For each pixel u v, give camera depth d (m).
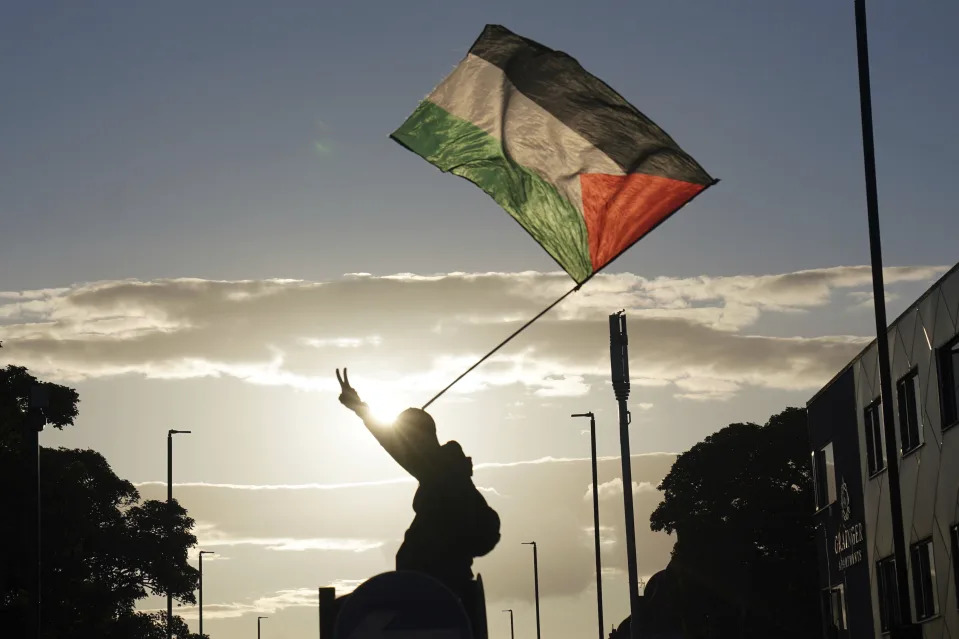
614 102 10.52
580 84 10.49
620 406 29.45
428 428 7.14
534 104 10.50
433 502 7.04
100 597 45.12
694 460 66.44
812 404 44.69
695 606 63.78
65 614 44.44
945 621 30.44
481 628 6.97
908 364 32.44
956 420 29.02
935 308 29.94
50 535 44.06
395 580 5.64
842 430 40.25
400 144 10.60
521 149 10.56
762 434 65.75
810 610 62.91
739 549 64.06
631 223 10.57
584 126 10.55
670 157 10.51
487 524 7.08
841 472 40.78
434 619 5.61
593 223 10.63
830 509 42.56
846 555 40.50
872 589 37.38
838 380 40.50
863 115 25.16
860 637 39.25
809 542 63.78
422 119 10.59
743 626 63.38
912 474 32.62
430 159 10.61
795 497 64.50
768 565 63.75
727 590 63.69
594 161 10.61
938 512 30.62
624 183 10.55
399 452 7.09
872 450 36.88
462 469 7.12
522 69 10.45
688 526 65.50
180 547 48.44
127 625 46.16
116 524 47.75
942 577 30.59
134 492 48.81
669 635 62.59
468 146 10.61
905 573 24.08
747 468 65.31
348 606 5.62
